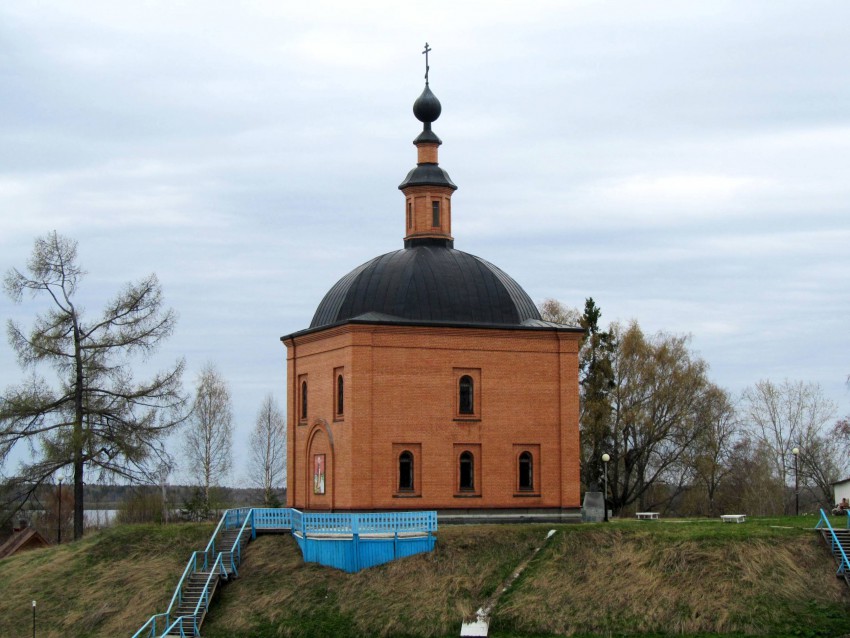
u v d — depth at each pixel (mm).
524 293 57406
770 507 84000
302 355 57031
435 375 52531
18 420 60406
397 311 53000
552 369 54406
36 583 50688
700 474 76188
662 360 75750
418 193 57219
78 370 61594
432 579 44844
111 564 50750
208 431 77875
